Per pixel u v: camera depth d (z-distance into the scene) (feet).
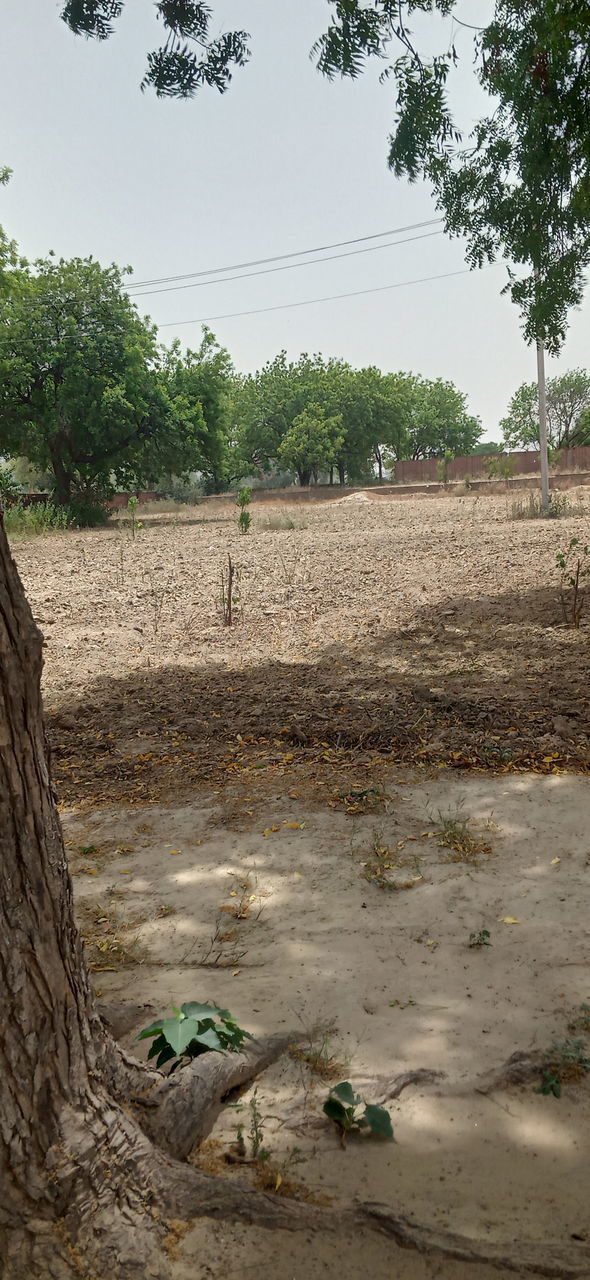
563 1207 8.00
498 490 134.10
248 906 14.79
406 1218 7.47
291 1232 7.30
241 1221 7.36
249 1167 8.45
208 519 110.11
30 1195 7.02
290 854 16.78
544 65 33.73
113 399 106.01
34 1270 6.77
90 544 78.48
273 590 47.98
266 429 219.20
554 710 24.76
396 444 234.38
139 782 21.48
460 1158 8.73
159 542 77.30
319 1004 11.64
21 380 104.83
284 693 28.32
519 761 21.17
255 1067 10.00
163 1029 9.05
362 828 17.81
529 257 39.22
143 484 121.60
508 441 241.76
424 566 52.95
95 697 29.32
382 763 21.75
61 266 109.50
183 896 15.31
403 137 32.30
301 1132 9.07
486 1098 9.62
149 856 17.12
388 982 12.17
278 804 19.44
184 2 19.58
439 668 30.83
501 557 53.83
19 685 7.25
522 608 39.27
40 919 7.39
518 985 11.92
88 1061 7.90
